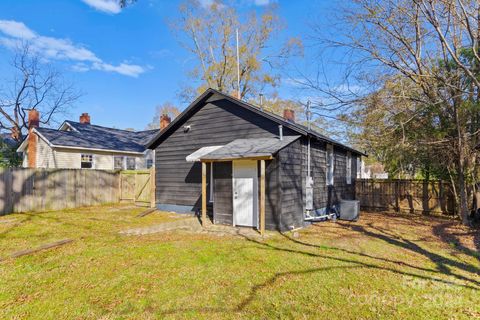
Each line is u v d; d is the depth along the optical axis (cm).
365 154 1814
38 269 584
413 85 1058
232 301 450
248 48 2984
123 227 1015
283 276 551
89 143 2172
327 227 1064
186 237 865
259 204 980
